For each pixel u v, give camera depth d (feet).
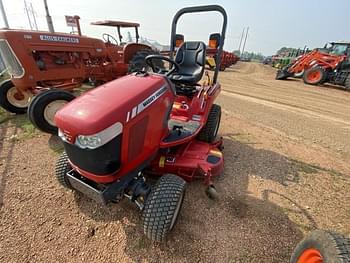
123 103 5.03
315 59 37.50
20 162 9.27
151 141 6.05
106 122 4.68
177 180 5.80
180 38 11.09
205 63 10.68
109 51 19.79
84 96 5.44
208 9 10.16
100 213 6.71
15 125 13.05
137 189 5.69
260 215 6.94
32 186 7.80
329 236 4.13
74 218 6.54
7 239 5.84
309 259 4.54
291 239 6.17
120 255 5.54
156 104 5.83
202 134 10.01
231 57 83.92
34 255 5.47
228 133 13.33
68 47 14.75
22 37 12.50
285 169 9.70
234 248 5.83
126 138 5.15
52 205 6.97
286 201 7.66
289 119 17.31
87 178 5.62
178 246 5.79
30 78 13.15
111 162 5.04
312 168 9.95
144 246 5.76
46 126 10.91
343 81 33.53
